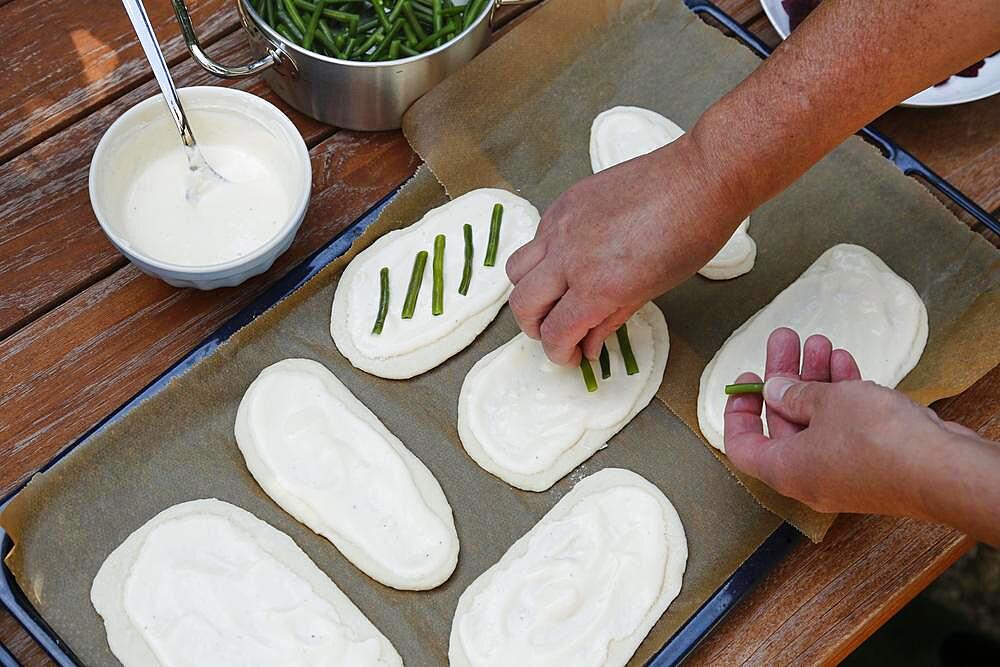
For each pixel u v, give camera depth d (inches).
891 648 68.1
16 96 54.1
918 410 32.9
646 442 48.6
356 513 45.8
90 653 42.1
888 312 51.2
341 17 53.9
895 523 46.7
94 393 47.5
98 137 53.6
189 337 49.3
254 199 50.5
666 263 42.4
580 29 57.6
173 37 56.8
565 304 44.0
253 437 46.7
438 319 50.6
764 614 44.8
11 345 48.0
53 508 44.0
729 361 50.1
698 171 41.4
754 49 59.3
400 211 53.1
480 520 46.4
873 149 54.7
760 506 46.8
